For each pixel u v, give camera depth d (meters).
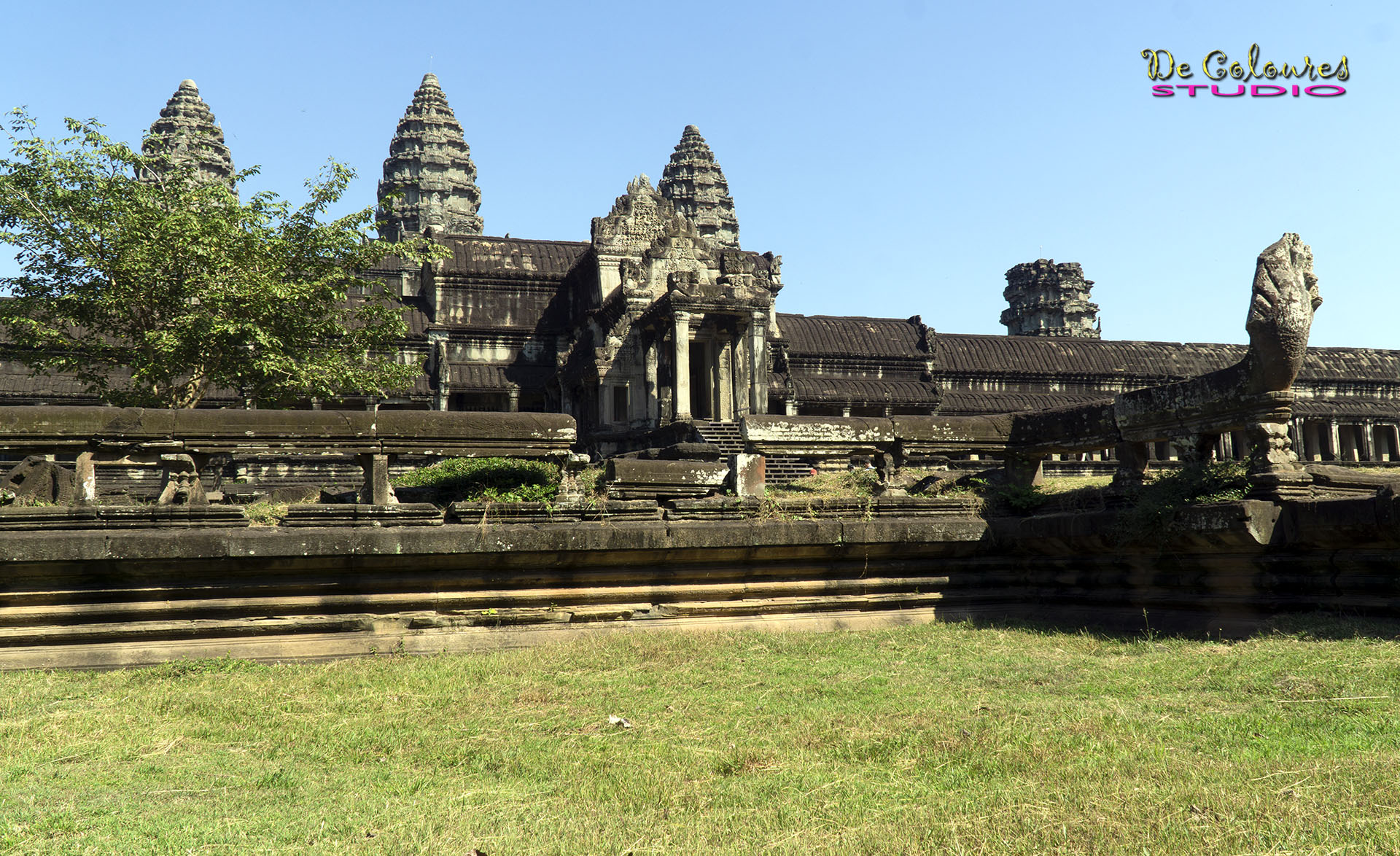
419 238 28.56
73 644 9.68
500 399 47.25
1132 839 4.47
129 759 6.75
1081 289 83.44
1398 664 7.25
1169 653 8.94
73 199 23.86
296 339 26.02
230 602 10.12
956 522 12.44
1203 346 54.62
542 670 9.27
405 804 5.67
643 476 13.51
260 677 9.19
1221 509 9.90
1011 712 7.17
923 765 6.03
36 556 9.47
